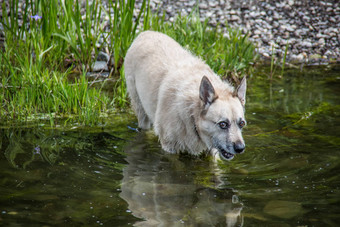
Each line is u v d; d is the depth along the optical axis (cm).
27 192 396
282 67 823
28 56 719
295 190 409
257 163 477
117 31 775
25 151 492
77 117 614
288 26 1092
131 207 377
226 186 423
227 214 368
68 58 792
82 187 412
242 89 474
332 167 457
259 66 890
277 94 724
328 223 348
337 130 567
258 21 1109
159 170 463
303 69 873
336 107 654
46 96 636
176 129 489
